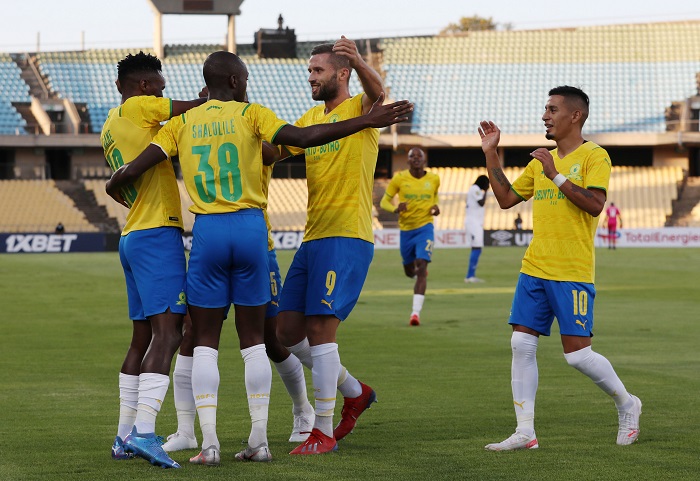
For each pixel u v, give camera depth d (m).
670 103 76.25
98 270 40.62
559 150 9.11
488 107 77.06
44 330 19.23
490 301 25.31
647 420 9.75
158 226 8.23
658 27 82.44
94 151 75.19
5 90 76.06
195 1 77.44
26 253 60.09
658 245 62.00
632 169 74.19
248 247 7.96
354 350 15.98
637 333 18.03
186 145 8.09
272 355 9.28
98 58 80.44
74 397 11.46
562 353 15.27
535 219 8.98
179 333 8.18
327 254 8.82
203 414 7.91
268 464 7.84
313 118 9.25
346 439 9.02
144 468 7.64
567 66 80.06
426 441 8.84
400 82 79.38
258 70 80.12
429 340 17.34
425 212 20.36
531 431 8.50
